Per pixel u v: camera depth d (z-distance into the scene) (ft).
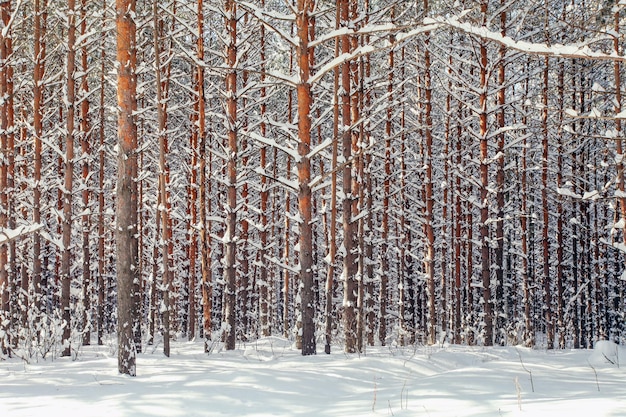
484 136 52.85
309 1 36.78
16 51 55.52
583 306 75.72
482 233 52.85
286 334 67.31
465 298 85.10
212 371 28.19
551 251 88.28
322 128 65.31
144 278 85.51
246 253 66.74
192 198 64.59
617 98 40.09
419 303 97.55
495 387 20.75
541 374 25.73
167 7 54.24
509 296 85.25
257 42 61.26
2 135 48.32
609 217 76.02
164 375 27.22
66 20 47.21
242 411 19.54
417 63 58.34
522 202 67.26
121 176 30.07
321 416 18.22
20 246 61.05
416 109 63.00
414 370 30.42
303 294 36.14
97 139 74.02
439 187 82.84
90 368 32.01
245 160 62.90
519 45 15.78
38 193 50.14
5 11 49.21
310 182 36.60
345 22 42.42
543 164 61.05
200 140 46.37
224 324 45.68
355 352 39.88
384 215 61.00
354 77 46.16
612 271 75.82
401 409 17.83
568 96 60.80
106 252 83.82
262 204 59.88
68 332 45.44
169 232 70.33
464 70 66.28
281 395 21.88
